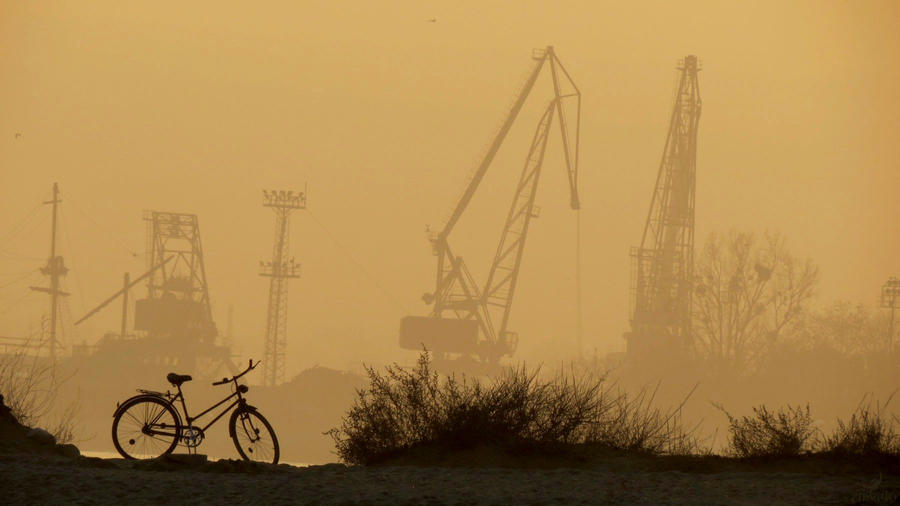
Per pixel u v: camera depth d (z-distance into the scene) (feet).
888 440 201.98
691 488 154.81
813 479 168.86
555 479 161.17
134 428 183.01
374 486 148.25
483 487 150.30
